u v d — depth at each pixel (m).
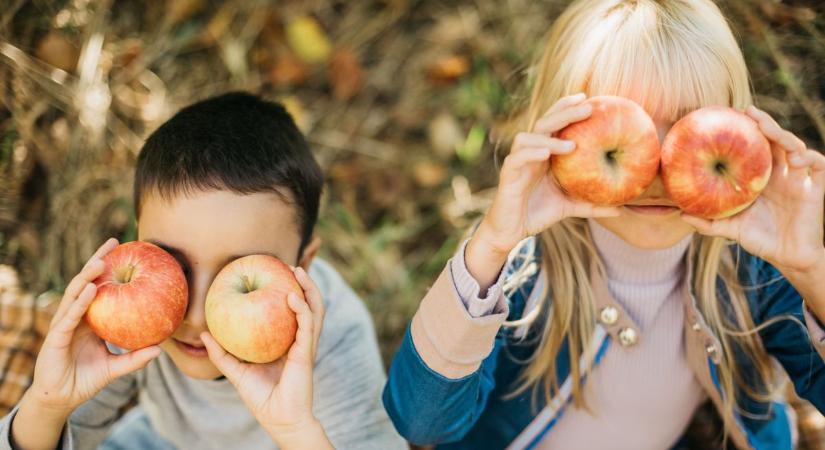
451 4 2.60
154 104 2.29
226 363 1.15
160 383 1.49
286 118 1.48
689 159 1.04
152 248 1.13
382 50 2.58
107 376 1.17
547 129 1.07
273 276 1.12
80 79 2.17
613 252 1.35
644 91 1.16
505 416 1.47
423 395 1.24
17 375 1.71
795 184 1.13
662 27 1.18
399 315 2.22
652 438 1.48
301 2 2.55
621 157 1.05
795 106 2.04
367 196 2.43
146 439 1.65
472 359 1.21
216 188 1.22
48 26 2.14
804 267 1.15
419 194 2.44
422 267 2.33
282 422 1.14
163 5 2.38
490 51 2.52
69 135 2.13
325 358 1.45
